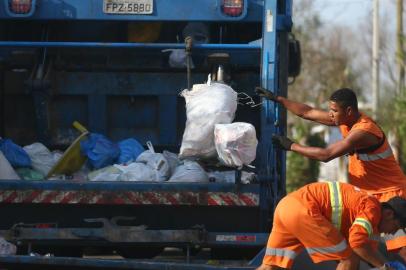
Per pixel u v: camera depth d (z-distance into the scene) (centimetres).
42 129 1744
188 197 1485
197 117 1532
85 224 1532
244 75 1744
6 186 1495
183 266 1352
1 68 1755
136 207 1526
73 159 1616
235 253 1619
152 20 1717
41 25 1805
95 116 1752
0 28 1784
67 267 1355
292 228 1258
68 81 1744
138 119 1759
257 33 1781
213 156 1545
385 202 1259
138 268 1346
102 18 1711
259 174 1541
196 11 1711
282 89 1753
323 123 1493
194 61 1742
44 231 1472
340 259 1254
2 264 1330
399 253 1395
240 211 1527
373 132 1366
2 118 1773
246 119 1734
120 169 1572
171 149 1756
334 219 1250
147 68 1747
